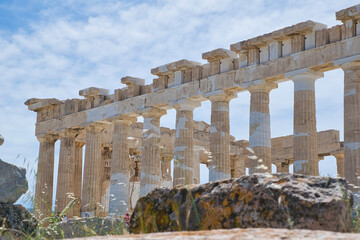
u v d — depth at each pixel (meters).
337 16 30.33
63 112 48.19
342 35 30.58
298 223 7.45
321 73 32.56
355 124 29.53
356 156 29.20
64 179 47.12
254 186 8.21
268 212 7.87
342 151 49.59
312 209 7.40
